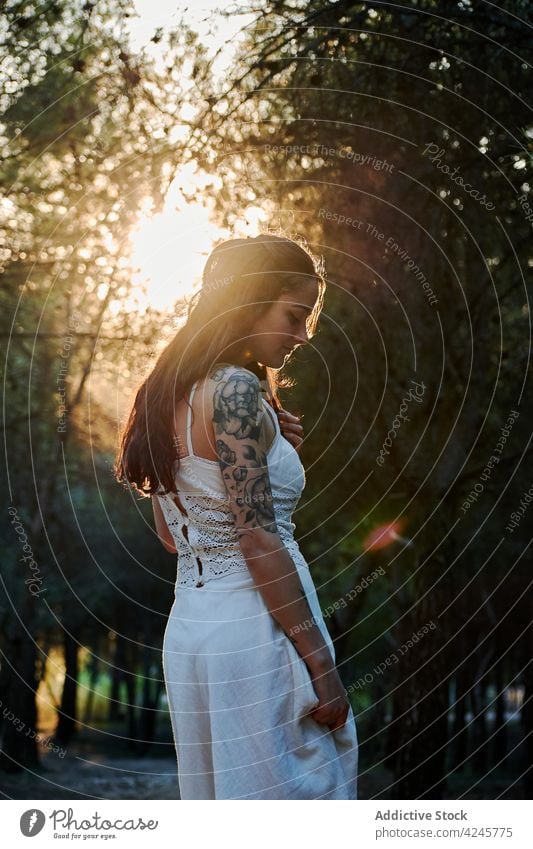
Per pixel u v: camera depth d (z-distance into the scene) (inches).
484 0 160.2
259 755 73.5
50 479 402.0
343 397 273.7
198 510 76.6
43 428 388.8
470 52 182.5
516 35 173.9
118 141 191.0
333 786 76.3
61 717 1052.5
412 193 200.5
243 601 75.5
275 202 183.5
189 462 76.6
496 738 799.7
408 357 259.9
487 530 348.2
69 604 692.7
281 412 85.8
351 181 198.5
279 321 77.6
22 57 178.4
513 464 287.6
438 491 277.7
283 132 183.2
